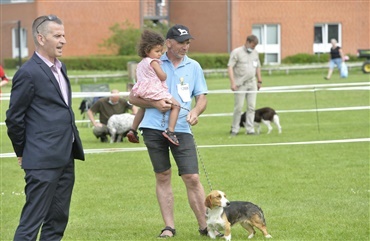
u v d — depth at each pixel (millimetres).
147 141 9758
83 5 56750
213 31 60000
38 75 8117
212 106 30688
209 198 9141
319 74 47469
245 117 21344
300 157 16641
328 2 59594
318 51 59875
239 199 12062
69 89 8453
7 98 15156
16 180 14422
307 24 59719
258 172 14711
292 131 21828
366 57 49719
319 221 10430
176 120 9594
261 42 60000
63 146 8227
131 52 55875
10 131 8156
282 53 59938
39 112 8156
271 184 13398
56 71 8312
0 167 15938
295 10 59688
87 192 12969
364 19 59469
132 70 38531
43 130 8141
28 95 8094
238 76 21016
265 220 10500
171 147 9672
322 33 59875
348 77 43375
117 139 19984
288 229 9961
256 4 59750
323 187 13008
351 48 59688
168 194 9891
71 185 8586
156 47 9680
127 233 10023
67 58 51531
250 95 21250
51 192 8219
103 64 51875
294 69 48406
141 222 10719
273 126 23375
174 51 9703
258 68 21203
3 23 55000
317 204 11586
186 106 9688
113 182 13938
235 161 16234
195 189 9727
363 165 15344
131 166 15828
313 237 9531
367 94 33062
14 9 56969
